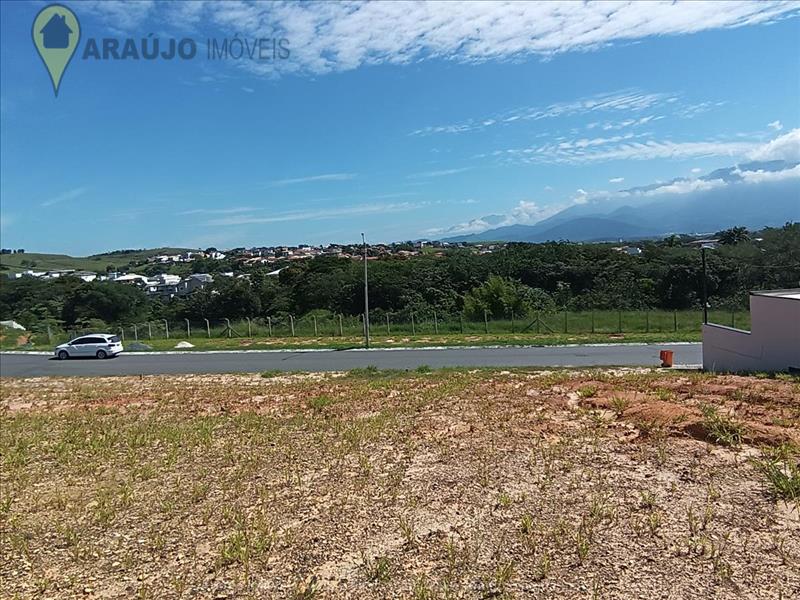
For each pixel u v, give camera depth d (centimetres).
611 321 3878
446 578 479
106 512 697
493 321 4075
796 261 4788
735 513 569
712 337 1862
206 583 501
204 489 764
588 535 540
